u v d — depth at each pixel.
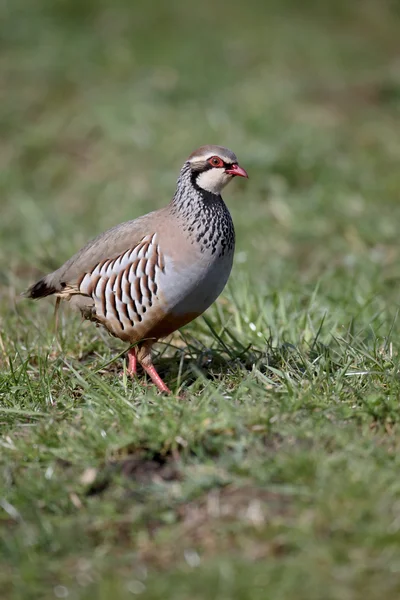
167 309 10.17
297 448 8.31
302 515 7.44
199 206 10.12
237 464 8.12
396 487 7.61
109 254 10.36
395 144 22.19
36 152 22.88
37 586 7.07
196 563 7.14
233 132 22.02
